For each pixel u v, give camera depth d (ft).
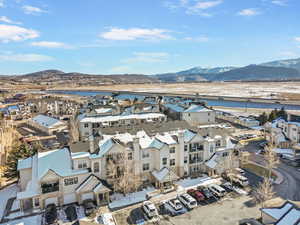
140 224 120.57
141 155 159.94
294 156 208.54
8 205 140.67
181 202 139.95
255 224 113.80
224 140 187.42
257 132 306.35
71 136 272.72
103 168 148.87
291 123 239.30
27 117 447.01
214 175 175.01
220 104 642.22
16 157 179.11
